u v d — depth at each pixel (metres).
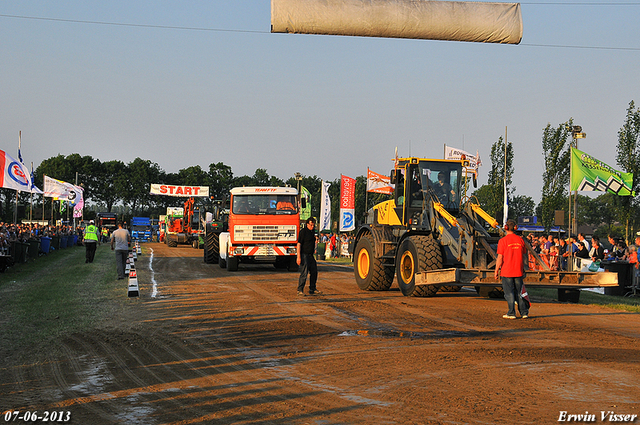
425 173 14.55
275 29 9.82
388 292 14.92
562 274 12.16
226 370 6.51
